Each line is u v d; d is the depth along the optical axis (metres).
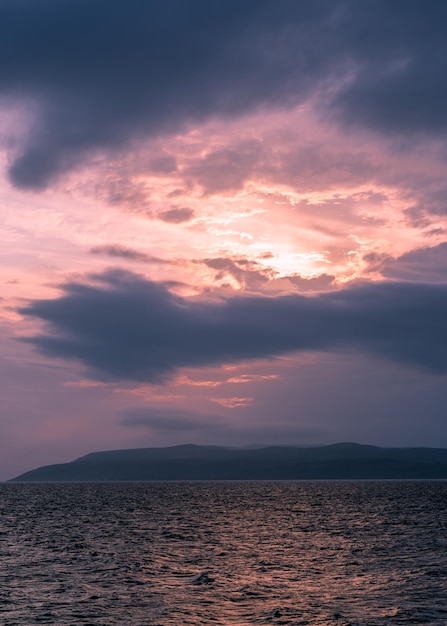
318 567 51.53
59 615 35.09
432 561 54.50
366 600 38.84
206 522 98.69
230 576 47.34
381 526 89.00
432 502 157.00
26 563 54.25
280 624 33.03
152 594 40.75
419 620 33.66
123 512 125.06
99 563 54.06
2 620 33.94
